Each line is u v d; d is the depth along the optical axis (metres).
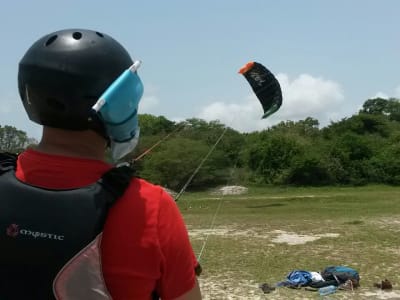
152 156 38.47
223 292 11.89
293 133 70.06
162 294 1.76
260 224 24.77
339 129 72.19
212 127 30.86
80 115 1.79
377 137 67.69
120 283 1.66
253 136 58.91
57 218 1.65
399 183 55.06
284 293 11.71
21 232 1.64
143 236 1.68
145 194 1.75
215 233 21.89
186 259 1.76
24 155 1.84
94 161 1.80
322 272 12.72
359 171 56.62
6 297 1.63
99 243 1.63
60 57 1.76
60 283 1.59
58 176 1.75
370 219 25.44
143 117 64.62
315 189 52.38
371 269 13.92
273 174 54.81
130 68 1.73
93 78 1.77
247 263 15.14
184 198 39.69
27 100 1.85
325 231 21.53
